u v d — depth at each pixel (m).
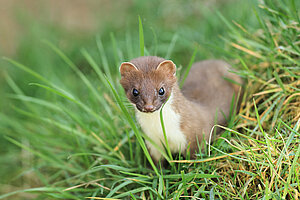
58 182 5.27
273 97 4.83
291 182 3.89
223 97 5.49
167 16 8.88
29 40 9.03
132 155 5.09
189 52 7.53
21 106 7.37
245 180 4.16
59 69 8.23
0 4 10.37
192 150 4.87
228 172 4.29
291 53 5.25
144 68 4.49
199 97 5.50
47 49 8.72
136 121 4.94
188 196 4.05
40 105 7.09
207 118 4.95
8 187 5.91
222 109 5.32
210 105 5.32
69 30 9.79
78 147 5.73
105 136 5.60
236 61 6.13
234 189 4.12
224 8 8.36
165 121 4.64
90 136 5.58
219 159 4.41
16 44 9.49
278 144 4.26
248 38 6.20
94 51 8.30
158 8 8.88
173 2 9.05
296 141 4.02
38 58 8.37
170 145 4.93
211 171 4.31
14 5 10.34
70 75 8.10
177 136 4.75
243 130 4.91
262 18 5.57
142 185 4.64
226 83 5.72
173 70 4.60
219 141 4.54
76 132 5.51
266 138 3.90
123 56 7.28
